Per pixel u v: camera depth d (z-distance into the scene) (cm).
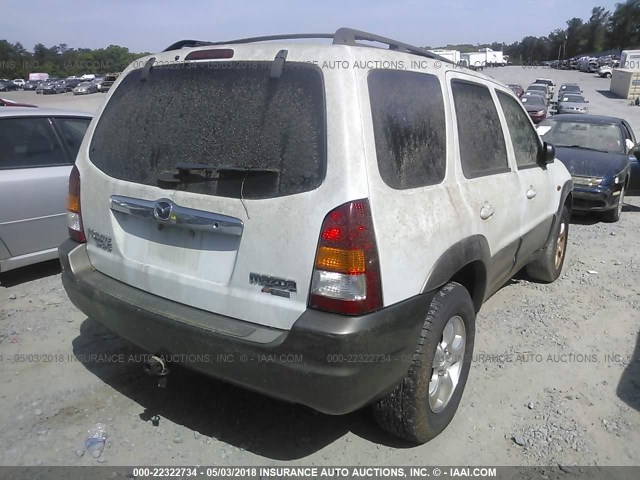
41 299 478
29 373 356
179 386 347
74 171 326
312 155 237
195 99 273
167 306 273
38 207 507
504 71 7981
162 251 280
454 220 290
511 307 488
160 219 271
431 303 277
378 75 256
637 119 3155
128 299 284
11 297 481
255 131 251
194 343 255
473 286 343
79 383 346
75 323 431
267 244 243
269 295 245
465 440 304
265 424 312
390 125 256
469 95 342
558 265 562
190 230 267
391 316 243
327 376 231
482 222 326
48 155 525
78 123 567
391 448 296
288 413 323
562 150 935
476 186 326
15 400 326
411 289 256
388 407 279
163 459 280
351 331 229
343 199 231
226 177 252
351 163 234
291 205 238
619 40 12850
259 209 243
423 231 263
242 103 258
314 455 288
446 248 281
